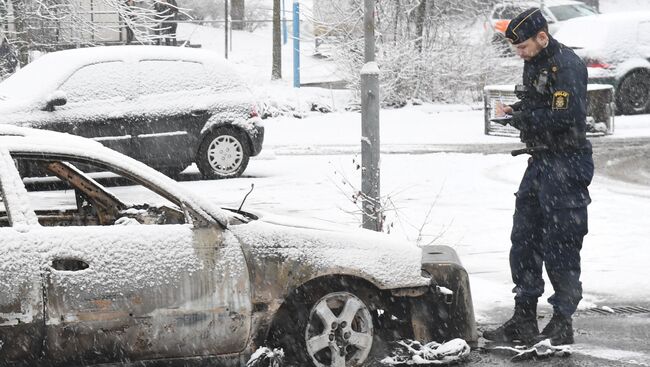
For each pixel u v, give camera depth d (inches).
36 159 279.6
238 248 287.6
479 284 431.5
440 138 1016.9
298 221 316.2
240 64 1488.7
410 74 1278.3
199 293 280.4
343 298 304.8
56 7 1027.9
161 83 727.7
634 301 408.5
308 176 763.4
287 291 291.4
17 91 701.9
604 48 1180.5
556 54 335.6
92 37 1055.0
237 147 751.7
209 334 282.2
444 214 598.2
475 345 332.8
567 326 340.2
